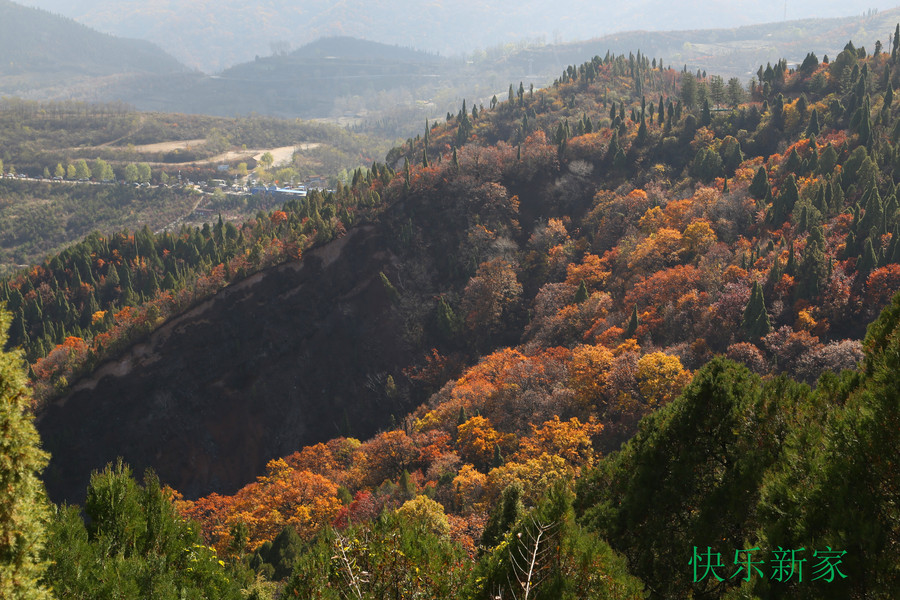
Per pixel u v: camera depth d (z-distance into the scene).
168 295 183.50
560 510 23.84
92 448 158.25
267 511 102.75
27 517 16.03
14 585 15.52
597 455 101.44
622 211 188.00
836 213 146.75
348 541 22.72
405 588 21.30
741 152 194.88
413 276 193.50
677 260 154.50
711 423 30.80
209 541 98.19
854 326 116.19
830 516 20.45
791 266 127.50
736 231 157.00
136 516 27.67
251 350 177.00
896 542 19.92
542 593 21.25
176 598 24.81
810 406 27.80
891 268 115.88
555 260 185.38
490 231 196.38
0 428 15.47
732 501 28.23
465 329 179.00
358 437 170.38
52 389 161.12
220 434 168.12
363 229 198.62
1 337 16.06
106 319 190.25
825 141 180.88
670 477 31.25
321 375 178.50
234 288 182.88
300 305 184.75
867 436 21.00
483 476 94.88
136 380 166.88
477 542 70.44
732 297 124.06
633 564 31.11
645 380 109.94
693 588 29.17
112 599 22.86
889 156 157.12
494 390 129.38
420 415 147.50
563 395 117.50
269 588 47.84
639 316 137.12
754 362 109.81
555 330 153.38
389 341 182.88
